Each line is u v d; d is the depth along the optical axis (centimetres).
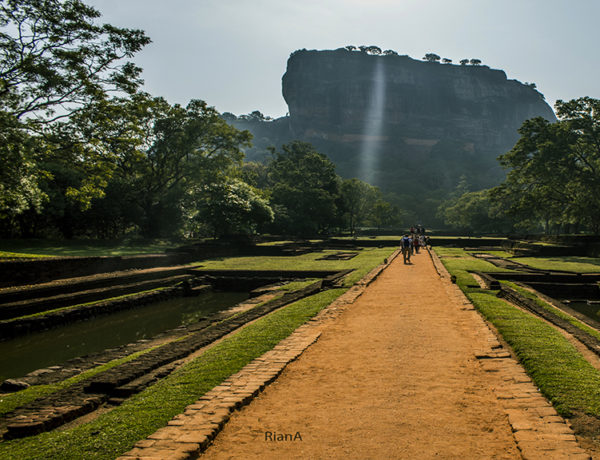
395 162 19500
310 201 6281
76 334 1352
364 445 386
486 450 371
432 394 503
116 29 1927
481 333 795
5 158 1714
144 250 3156
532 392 495
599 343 736
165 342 1029
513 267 2231
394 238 6200
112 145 2327
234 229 4009
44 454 390
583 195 3962
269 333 836
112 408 536
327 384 549
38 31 1822
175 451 369
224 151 4244
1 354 1139
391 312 1034
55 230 3591
